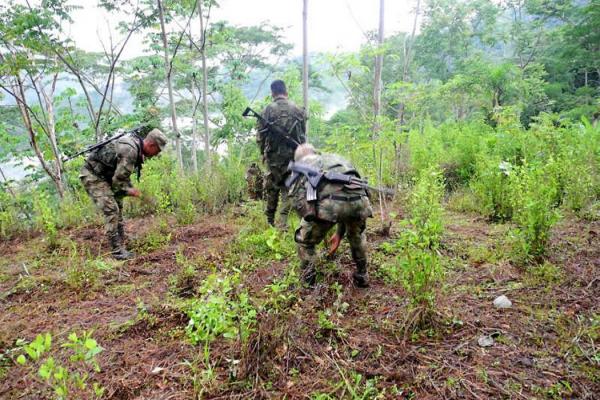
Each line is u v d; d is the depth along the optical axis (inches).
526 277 141.5
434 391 91.4
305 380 97.1
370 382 94.7
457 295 133.3
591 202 213.2
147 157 197.8
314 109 396.2
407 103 196.7
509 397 88.0
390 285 144.2
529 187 167.5
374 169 225.0
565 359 98.3
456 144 331.3
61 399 82.2
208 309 108.4
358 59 188.5
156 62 548.4
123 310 141.6
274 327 104.6
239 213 267.6
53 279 172.1
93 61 606.9
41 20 345.7
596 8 1005.2
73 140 478.0
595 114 885.8
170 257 191.9
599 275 137.6
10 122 596.1
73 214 266.8
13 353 116.3
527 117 1025.5
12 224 261.6
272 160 202.2
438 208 145.2
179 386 98.7
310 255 139.9
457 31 1135.0
